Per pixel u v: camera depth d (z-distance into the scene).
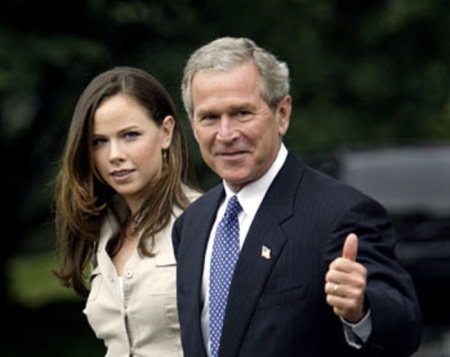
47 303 53.53
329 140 48.97
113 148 14.29
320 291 11.41
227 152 11.81
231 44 11.83
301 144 48.66
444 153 29.45
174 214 14.34
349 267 10.60
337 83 51.62
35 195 49.47
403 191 28.45
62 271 15.00
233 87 11.67
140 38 42.81
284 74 11.96
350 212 11.47
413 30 52.81
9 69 39.12
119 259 14.57
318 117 49.69
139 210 14.45
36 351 42.38
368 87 51.97
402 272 11.38
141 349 14.10
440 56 53.41
